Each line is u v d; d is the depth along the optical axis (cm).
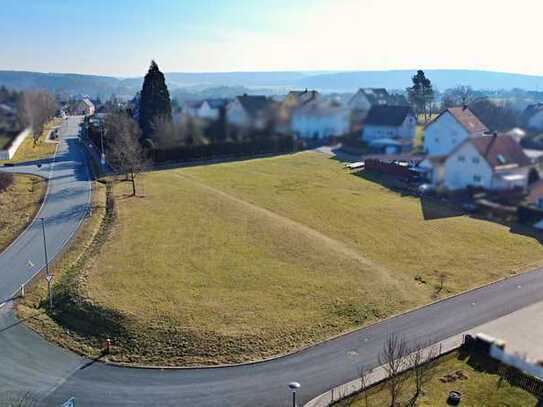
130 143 4441
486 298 2366
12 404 1627
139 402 1656
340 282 2466
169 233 3047
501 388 1667
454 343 1967
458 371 1783
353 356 1909
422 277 2602
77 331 2059
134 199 3769
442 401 1614
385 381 1742
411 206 3666
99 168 4962
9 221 3372
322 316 2177
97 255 2700
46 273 2581
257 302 2253
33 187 4266
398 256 2856
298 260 2695
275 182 4447
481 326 2088
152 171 4856
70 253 2817
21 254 2831
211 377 1792
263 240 2953
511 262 2758
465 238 3053
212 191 4053
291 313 2181
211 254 2747
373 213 3562
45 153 5962
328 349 1961
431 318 2183
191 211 3478
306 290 2377
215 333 2005
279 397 1681
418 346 1862
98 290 2292
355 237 3136
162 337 1980
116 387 1731
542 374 1686
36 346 1959
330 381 1759
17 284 2472
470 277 2600
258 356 1911
